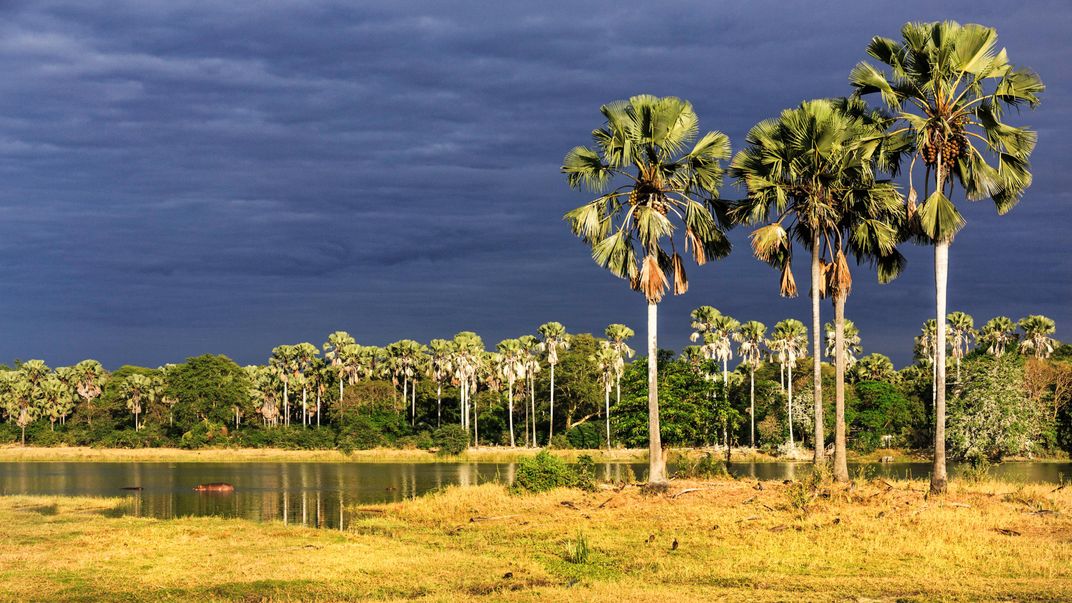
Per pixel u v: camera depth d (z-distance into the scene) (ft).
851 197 114.21
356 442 330.13
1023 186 102.01
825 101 113.29
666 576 67.46
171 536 91.97
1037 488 102.06
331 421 381.60
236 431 360.28
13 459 316.40
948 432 229.25
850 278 116.06
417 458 305.32
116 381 426.51
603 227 113.91
